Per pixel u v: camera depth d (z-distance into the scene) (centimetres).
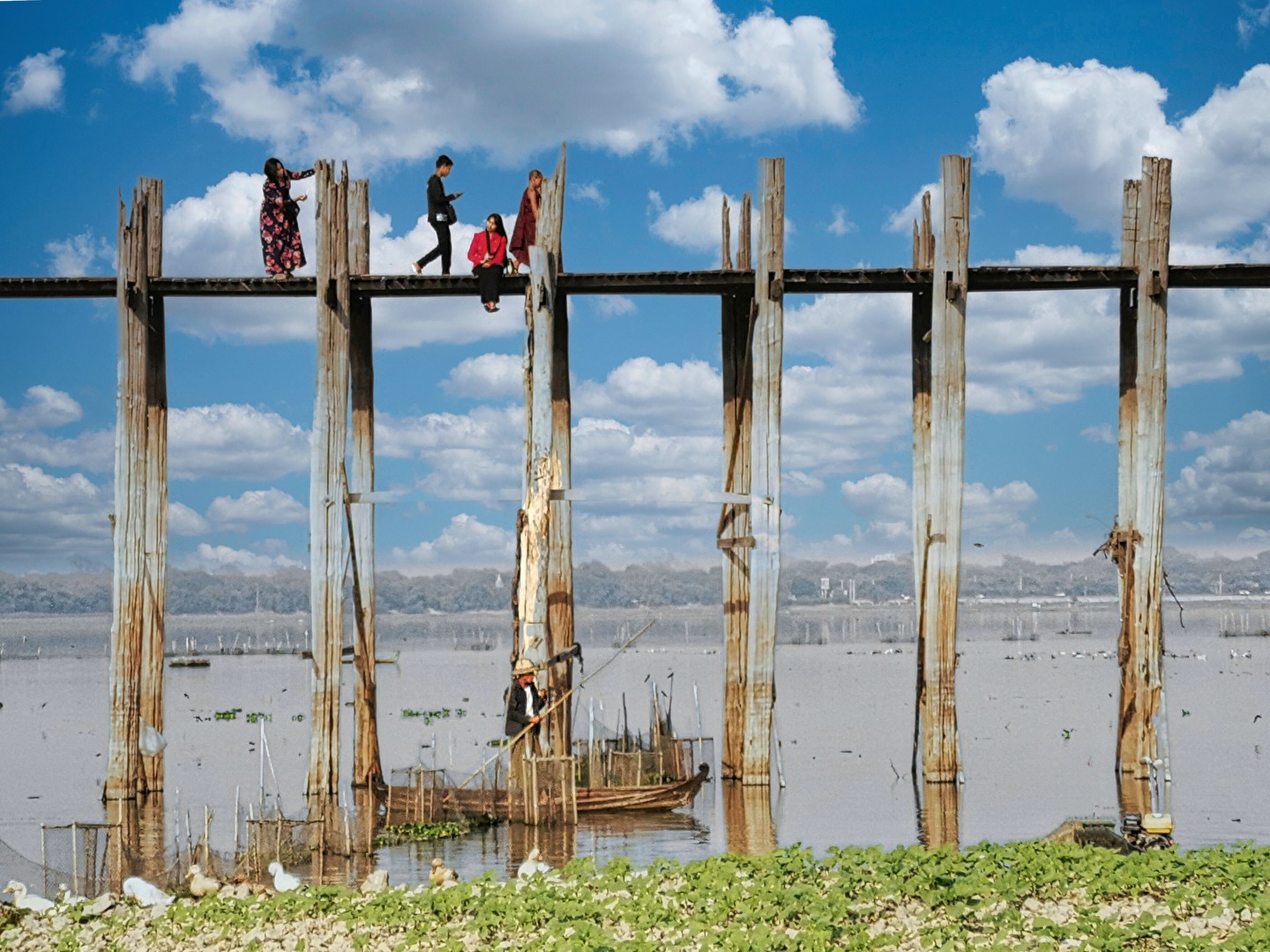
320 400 2777
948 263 2744
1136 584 2850
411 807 2614
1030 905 1694
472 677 7425
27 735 4656
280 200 2870
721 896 1759
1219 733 4131
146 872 2239
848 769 3409
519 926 1717
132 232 2841
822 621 18012
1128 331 2906
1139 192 2786
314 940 1733
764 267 2755
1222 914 1623
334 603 2773
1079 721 4581
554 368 2930
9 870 2277
